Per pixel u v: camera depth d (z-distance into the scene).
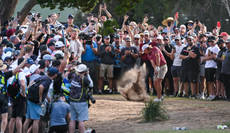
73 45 39.72
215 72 46.88
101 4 41.88
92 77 47.22
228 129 23.62
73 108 23.72
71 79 23.97
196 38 48.62
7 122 25.55
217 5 103.06
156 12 98.56
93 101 23.58
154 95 47.41
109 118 31.17
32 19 37.56
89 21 49.31
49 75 23.91
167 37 47.31
